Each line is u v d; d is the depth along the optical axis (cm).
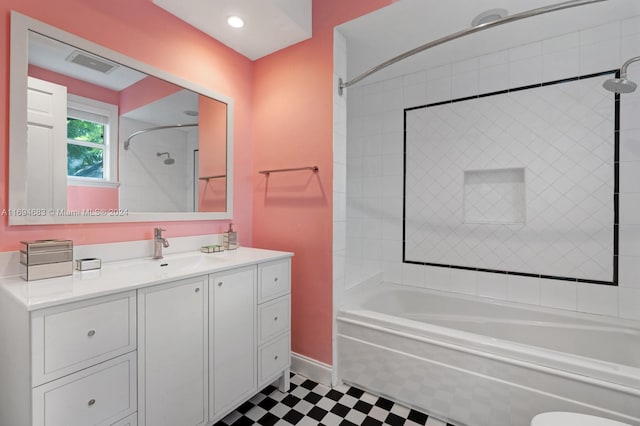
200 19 178
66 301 90
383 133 275
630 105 182
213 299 137
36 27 122
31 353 84
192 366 128
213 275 137
